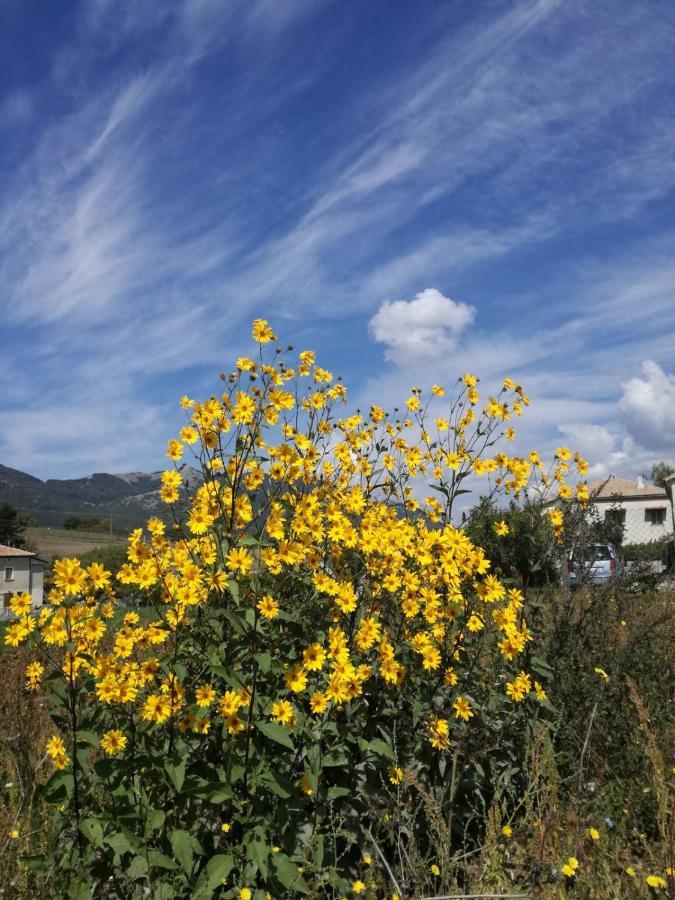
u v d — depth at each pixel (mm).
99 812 2830
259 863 2525
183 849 2520
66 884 2635
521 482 4992
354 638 3420
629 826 3361
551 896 2723
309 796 2904
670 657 4801
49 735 3887
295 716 2975
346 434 4914
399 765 3271
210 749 2945
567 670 4391
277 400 3525
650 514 33344
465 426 5090
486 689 3682
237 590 2959
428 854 3025
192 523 3133
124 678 2949
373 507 4551
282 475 3789
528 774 3320
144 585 2996
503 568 4961
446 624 3719
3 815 3240
